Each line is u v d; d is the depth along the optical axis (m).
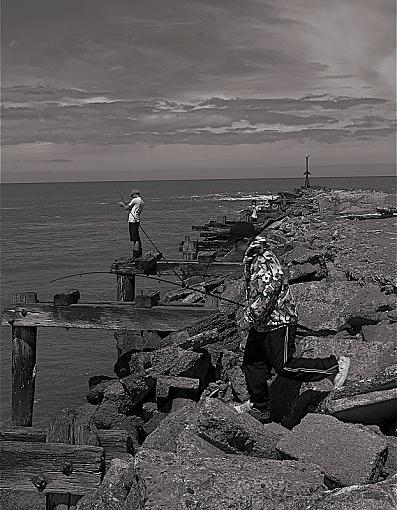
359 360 6.94
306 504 4.25
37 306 10.51
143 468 4.52
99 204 127.56
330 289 9.77
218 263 15.73
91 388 11.73
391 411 6.19
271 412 6.99
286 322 6.40
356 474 5.04
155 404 9.91
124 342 12.72
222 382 9.32
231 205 94.31
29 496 7.99
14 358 10.64
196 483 4.35
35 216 91.12
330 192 46.81
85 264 36.66
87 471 6.56
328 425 5.55
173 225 61.12
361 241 15.42
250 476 4.48
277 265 6.41
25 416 10.66
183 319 10.31
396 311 8.66
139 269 13.34
